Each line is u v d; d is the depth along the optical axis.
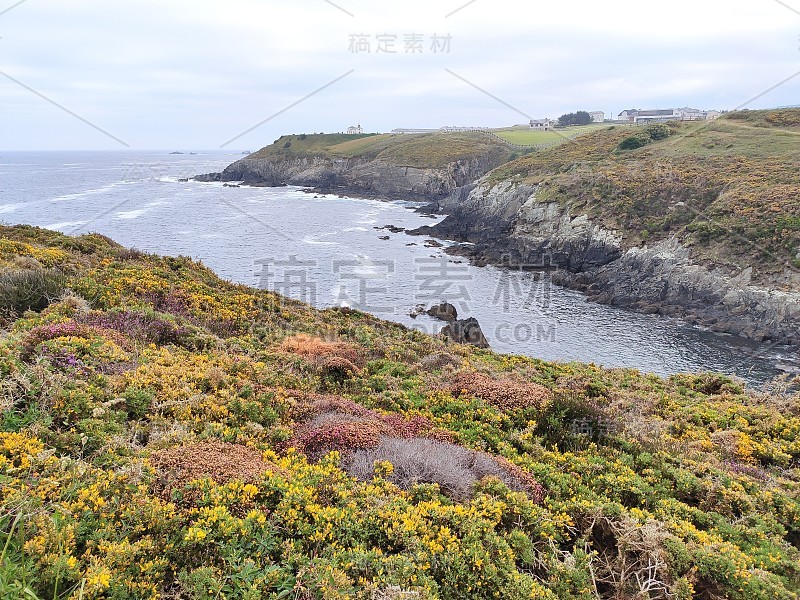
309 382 10.75
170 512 4.80
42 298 11.31
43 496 4.51
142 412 7.28
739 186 50.22
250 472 5.75
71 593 3.72
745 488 8.09
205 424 7.36
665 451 9.21
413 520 5.48
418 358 14.73
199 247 53.12
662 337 35.75
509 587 5.03
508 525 6.19
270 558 4.68
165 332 11.39
